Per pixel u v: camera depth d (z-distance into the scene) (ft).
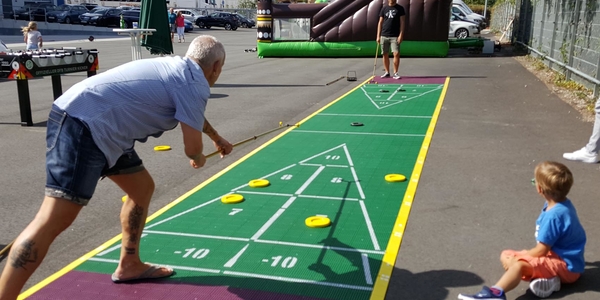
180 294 10.97
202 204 15.90
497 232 13.74
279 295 10.84
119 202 16.58
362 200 15.99
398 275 11.69
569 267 10.69
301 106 31.96
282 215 14.96
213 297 10.83
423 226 14.17
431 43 59.00
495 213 14.96
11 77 26.20
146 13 39.65
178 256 12.62
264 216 14.89
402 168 19.08
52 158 9.22
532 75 42.75
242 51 74.18
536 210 15.12
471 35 85.97
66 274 11.91
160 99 9.70
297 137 23.97
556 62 41.27
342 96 34.71
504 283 10.39
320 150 21.67
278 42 62.95
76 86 9.57
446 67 49.73
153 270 11.62
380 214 14.90
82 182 9.22
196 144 10.00
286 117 28.81
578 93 33.09
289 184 17.56
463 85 38.19
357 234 13.65
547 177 10.59
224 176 18.57
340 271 11.78
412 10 58.44
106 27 133.39
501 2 102.78
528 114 28.09
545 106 30.14
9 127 27.22
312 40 62.08
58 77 30.14
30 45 56.54
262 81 43.24
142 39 40.09
